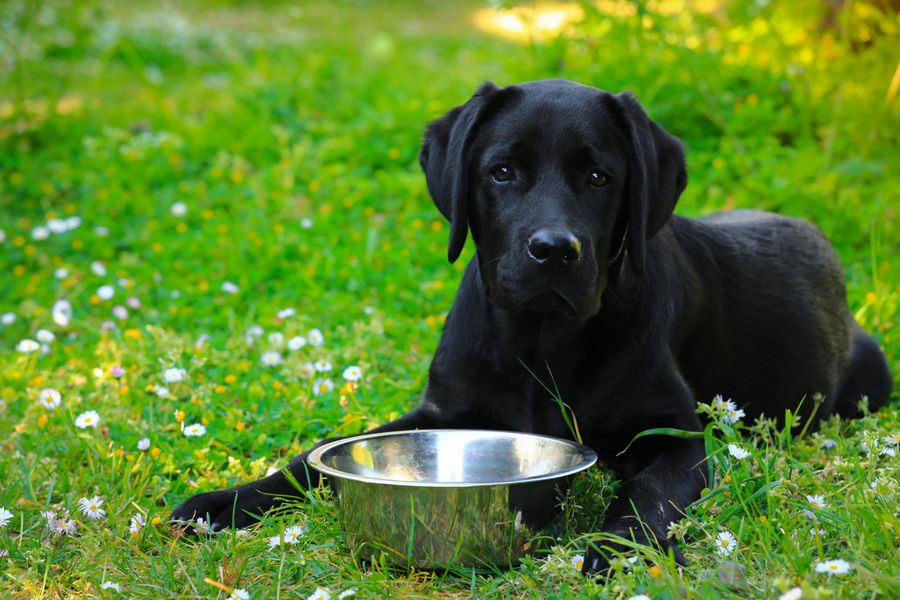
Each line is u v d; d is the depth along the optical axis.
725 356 4.59
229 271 7.18
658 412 3.99
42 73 13.33
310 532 3.59
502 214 3.77
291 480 3.79
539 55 9.41
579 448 3.48
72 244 7.95
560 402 3.87
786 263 5.01
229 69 15.57
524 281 3.60
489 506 3.20
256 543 3.46
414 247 7.45
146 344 5.67
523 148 3.75
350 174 8.95
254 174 9.24
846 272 6.89
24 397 5.26
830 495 3.46
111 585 3.16
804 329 4.89
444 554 3.25
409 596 3.09
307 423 4.75
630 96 3.96
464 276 4.44
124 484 3.97
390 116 9.85
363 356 5.58
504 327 4.09
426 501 3.20
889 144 8.38
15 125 10.29
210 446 4.54
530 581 3.11
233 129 10.15
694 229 4.74
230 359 5.48
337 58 14.45
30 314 6.50
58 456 4.46
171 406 4.95
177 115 11.03
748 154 8.23
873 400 5.29
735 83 9.16
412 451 3.83
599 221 3.76
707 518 3.38
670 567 2.94
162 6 23.19
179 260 7.50
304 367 5.25
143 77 11.69
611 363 4.01
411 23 25.58
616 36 8.88
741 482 3.56
